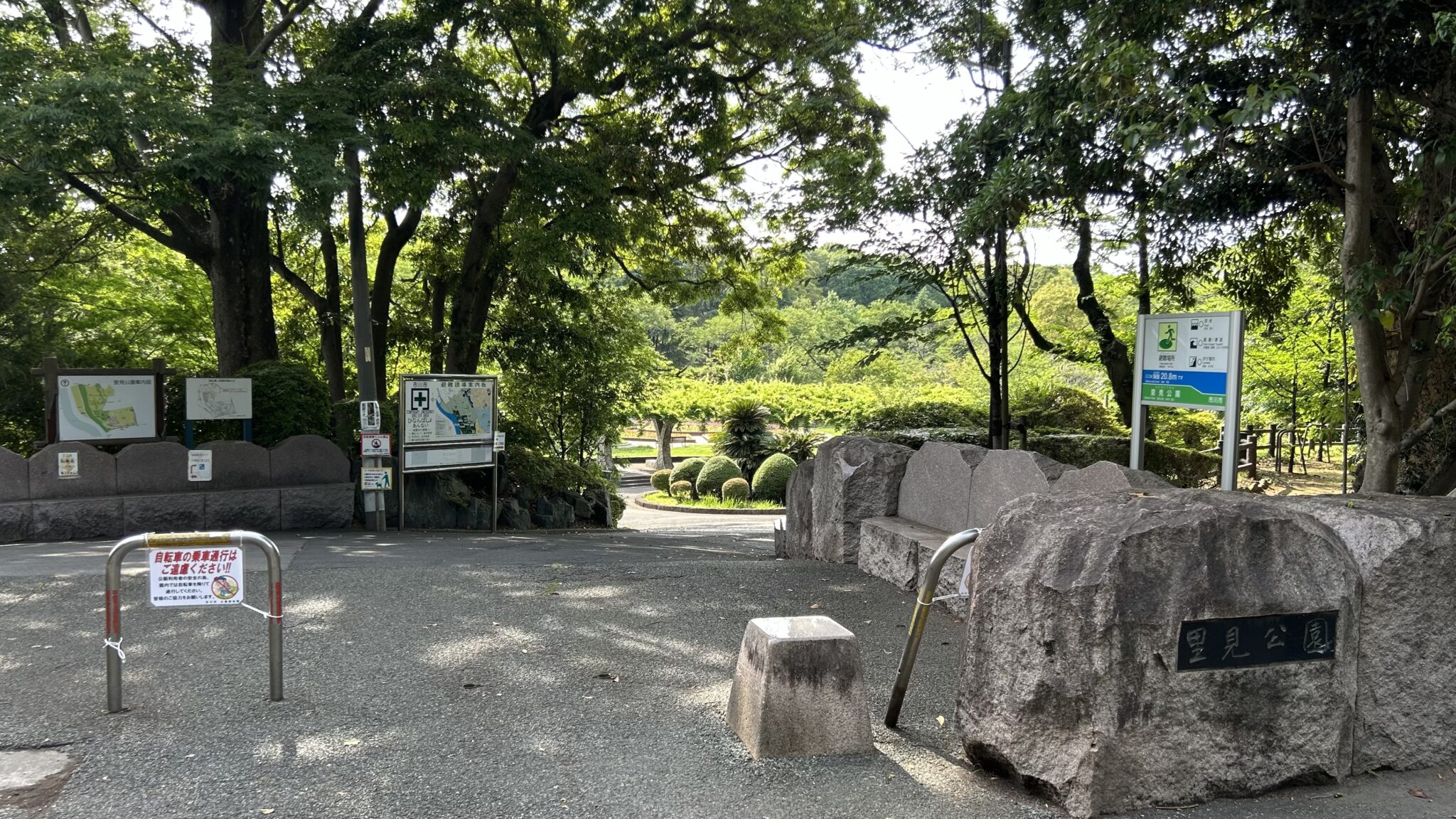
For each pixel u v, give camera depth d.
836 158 12.20
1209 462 15.49
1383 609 4.05
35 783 3.93
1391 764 4.11
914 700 5.09
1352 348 11.65
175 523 11.63
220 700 4.93
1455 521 4.14
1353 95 6.82
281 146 10.91
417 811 3.73
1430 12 6.43
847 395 37.56
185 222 15.06
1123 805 3.72
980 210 9.28
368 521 13.20
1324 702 3.93
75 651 5.73
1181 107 7.24
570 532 16.58
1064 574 3.76
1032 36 10.35
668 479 33.16
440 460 14.08
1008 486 7.01
